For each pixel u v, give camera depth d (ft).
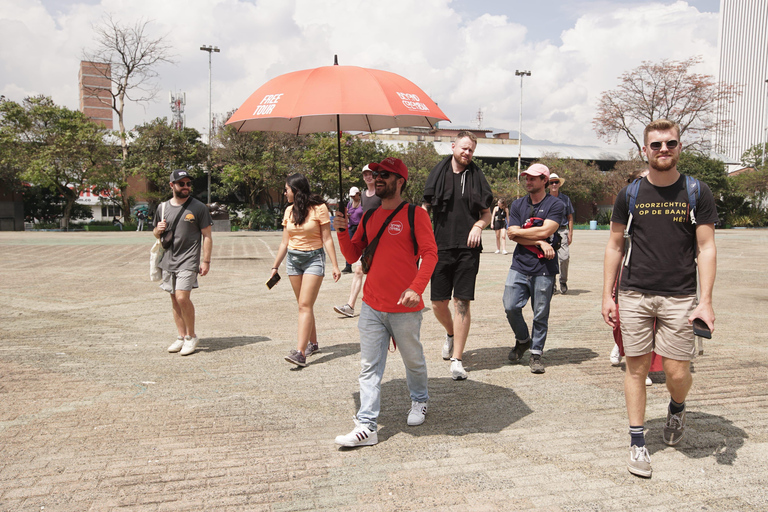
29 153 126.52
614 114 161.68
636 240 10.63
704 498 9.29
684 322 10.32
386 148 150.61
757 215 172.45
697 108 158.30
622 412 13.37
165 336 21.40
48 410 13.39
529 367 17.24
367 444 11.50
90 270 42.57
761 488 9.64
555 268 16.58
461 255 16.08
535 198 16.74
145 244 71.82
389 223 11.87
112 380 15.84
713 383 15.44
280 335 21.79
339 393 14.88
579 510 8.90
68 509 8.88
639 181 10.75
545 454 11.02
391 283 11.83
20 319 24.31
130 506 9.00
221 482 9.86
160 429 12.31
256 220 132.57
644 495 9.39
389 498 9.30
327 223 17.78
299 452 11.18
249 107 12.51
